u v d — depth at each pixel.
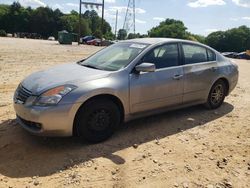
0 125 5.78
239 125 6.31
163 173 4.41
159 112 5.95
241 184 4.25
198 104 6.75
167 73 5.87
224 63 7.12
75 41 58.66
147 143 5.29
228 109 7.31
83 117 4.92
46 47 30.08
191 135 5.71
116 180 4.20
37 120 4.67
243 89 10.02
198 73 6.41
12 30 114.81
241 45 114.50
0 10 115.88
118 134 5.57
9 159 4.66
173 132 5.80
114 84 5.16
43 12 115.88
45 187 4.01
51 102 4.68
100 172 4.37
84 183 4.11
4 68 12.34
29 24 115.50
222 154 5.05
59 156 4.75
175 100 6.09
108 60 5.87
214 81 6.81
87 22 115.50
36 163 4.56
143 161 4.70
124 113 5.39
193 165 4.66
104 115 5.14
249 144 5.45
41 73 5.52
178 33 124.12
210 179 4.32
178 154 4.97
